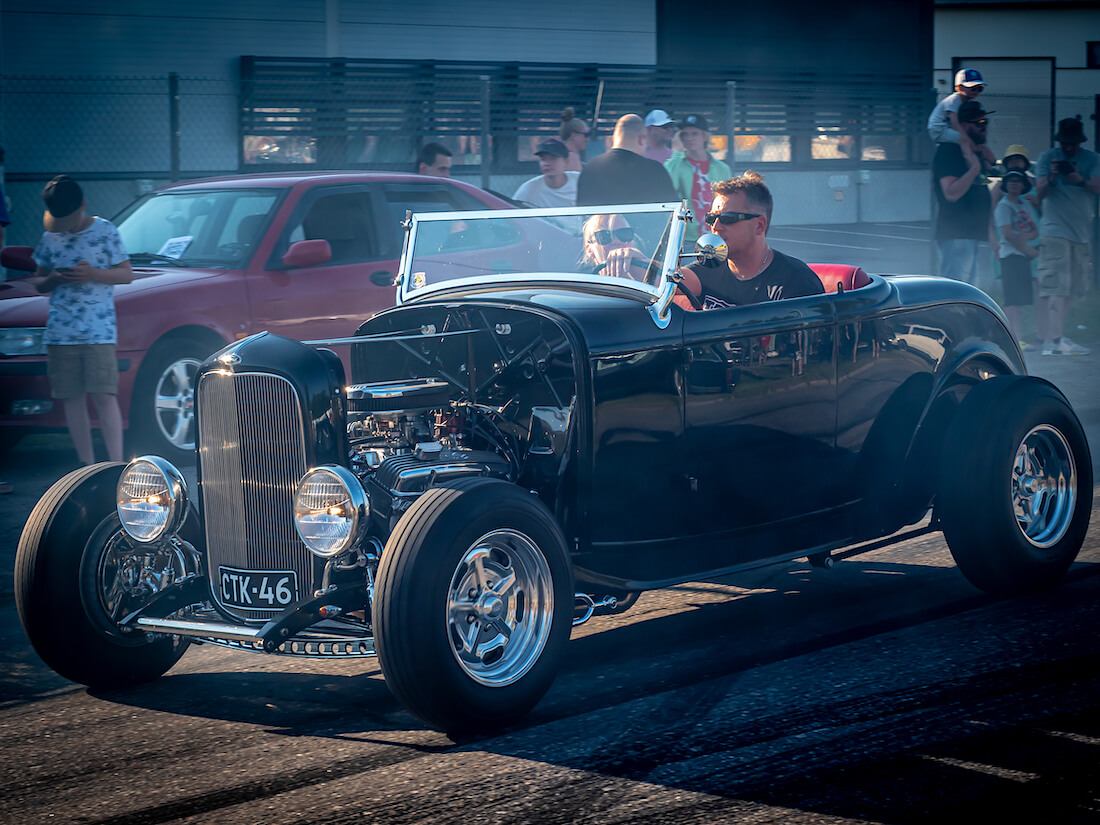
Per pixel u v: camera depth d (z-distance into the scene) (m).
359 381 5.63
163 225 9.96
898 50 27.31
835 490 5.62
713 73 24.02
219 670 5.27
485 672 4.35
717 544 5.27
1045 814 3.64
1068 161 13.12
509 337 5.10
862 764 4.02
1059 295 13.30
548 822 3.68
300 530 4.45
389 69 19.89
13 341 8.73
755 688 4.73
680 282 5.14
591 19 22.23
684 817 3.68
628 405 4.93
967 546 5.67
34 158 17.02
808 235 26.16
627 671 4.98
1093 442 9.34
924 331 5.88
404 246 5.92
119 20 17.56
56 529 4.91
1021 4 35.94
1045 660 4.92
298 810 3.81
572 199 11.51
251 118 18.53
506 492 4.38
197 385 4.84
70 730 4.58
